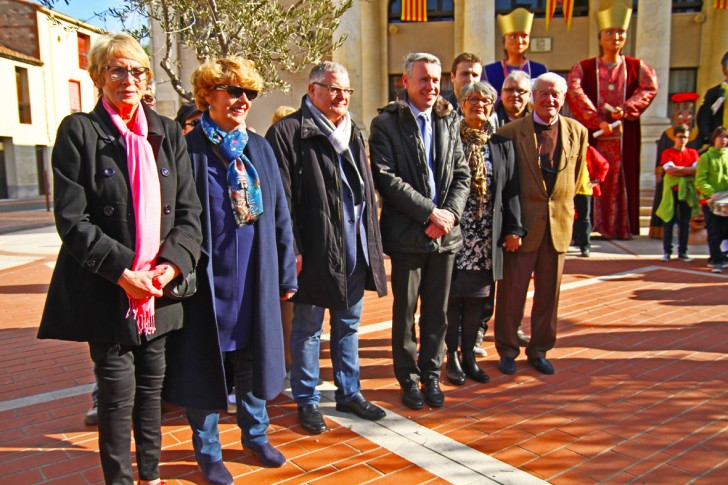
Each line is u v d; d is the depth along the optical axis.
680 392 4.04
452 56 16.16
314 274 3.41
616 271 8.09
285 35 5.99
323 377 4.43
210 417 2.94
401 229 3.71
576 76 10.07
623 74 9.94
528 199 4.20
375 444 3.37
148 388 2.67
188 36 6.03
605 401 3.91
